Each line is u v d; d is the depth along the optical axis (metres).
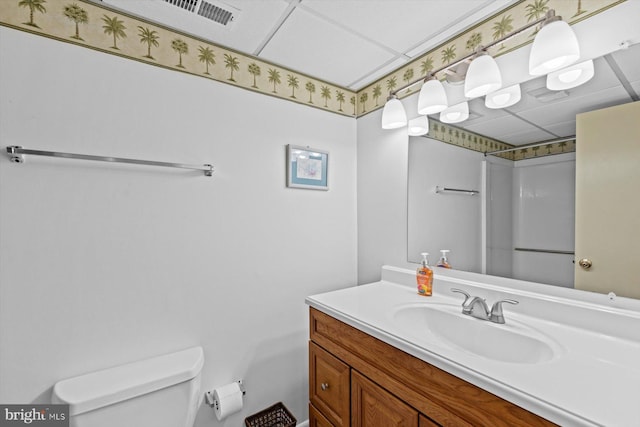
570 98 1.04
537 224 1.14
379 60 1.58
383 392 0.99
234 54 1.49
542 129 1.12
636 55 0.91
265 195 1.59
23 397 1.03
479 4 1.17
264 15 1.22
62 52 1.09
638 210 0.91
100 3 1.15
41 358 1.06
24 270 1.03
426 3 1.16
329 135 1.84
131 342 1.22
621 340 0.91
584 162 1.02
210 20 1.25
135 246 1.24
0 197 1.00
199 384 1.24
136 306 1.24
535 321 1.08
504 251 1.24
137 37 1.24
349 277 1.93
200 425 1.38
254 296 1.55
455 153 1.40
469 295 1.21
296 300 1.70
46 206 1.07
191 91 1.37
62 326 1.09
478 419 0.74
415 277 1.56
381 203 1.79
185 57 1.35
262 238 1.58
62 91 1.09
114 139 1.19
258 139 1.57
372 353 1.05
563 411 0.59
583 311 0.99
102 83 1.17
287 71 1.67
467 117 1.35
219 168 1.44
